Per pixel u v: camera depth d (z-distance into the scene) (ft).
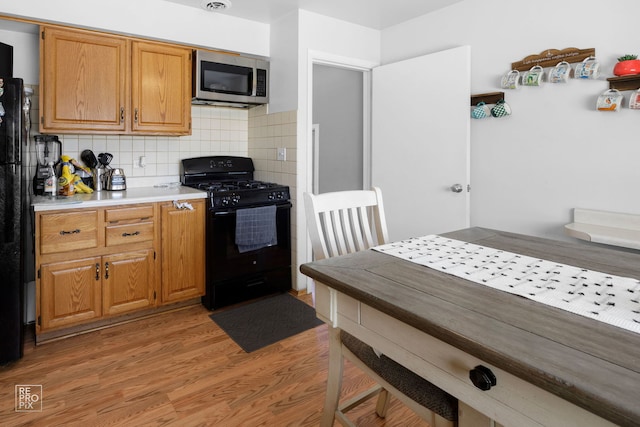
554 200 7.79
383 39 11.13
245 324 8.54
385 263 4.18
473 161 9.11
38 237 7.28
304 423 5.43
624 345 2.40
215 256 9.15
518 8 8.11
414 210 9.97
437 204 9.45
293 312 9.20
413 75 9.78
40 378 6.44
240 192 9.43
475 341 2.45
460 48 8.80
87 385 6.26
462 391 2.76
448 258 4.38
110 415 5.55
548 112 7.77
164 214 8.68
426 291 3.33
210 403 5.85
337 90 13.03
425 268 4.01
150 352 7.32
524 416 2.38
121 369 6.73
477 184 9.07
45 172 8.36
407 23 10.41
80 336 7.91
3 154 6.41
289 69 10.05
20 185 6.63
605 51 6.95
